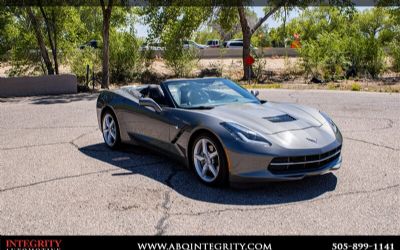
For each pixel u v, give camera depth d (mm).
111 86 22062
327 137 4656
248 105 5320
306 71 23266
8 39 20438
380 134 7406
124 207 4148
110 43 23328
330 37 23125
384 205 4086
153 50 24578
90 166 5625
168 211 4035
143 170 5395
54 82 16422
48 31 20094
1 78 15289
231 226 3689
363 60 23453
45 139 7438
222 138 4422
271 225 3695
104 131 6754
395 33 25219
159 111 5363
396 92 14836
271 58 38375
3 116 10258
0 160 6000
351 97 13188
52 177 5160
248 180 4352
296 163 4316
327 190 4527
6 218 3922
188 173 5234
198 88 5684
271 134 4430
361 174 5062
